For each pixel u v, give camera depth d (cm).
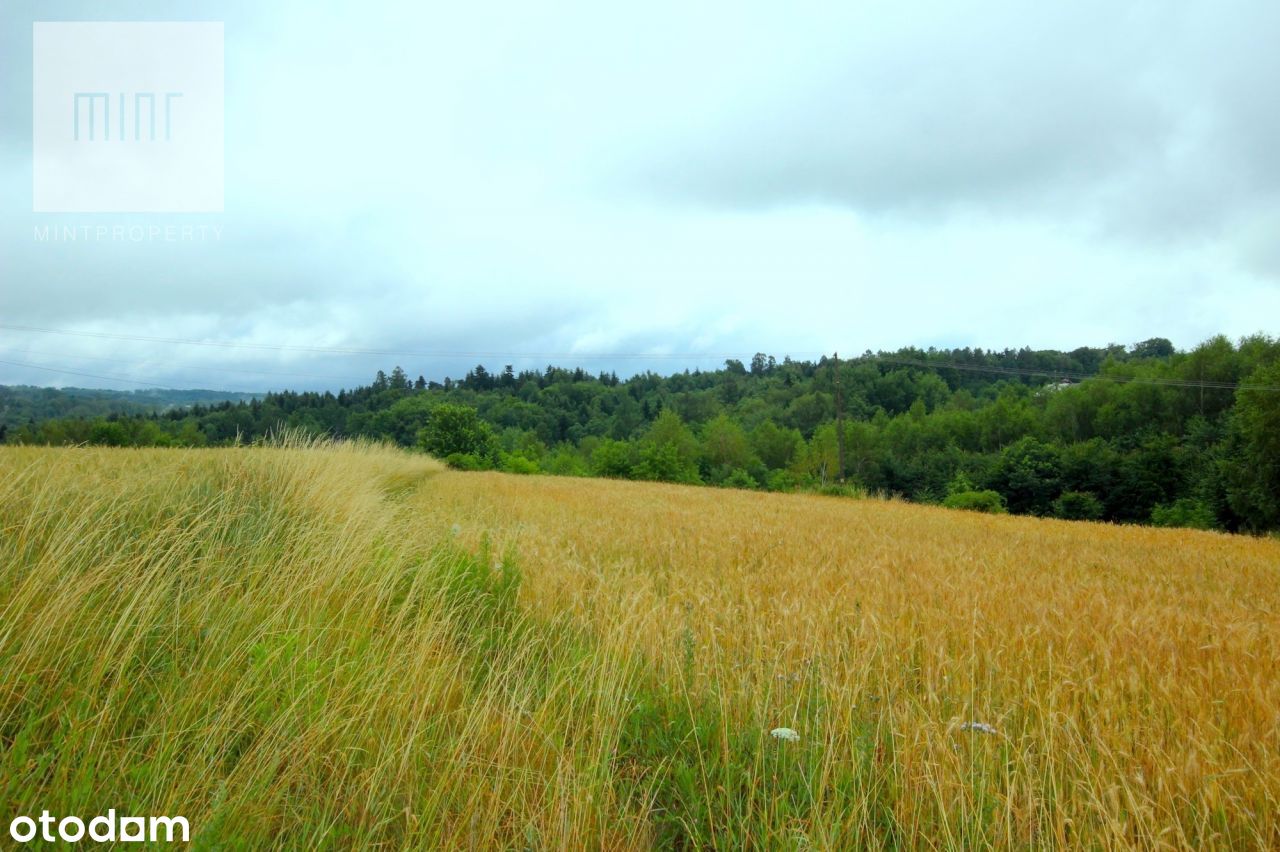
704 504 2175
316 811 269
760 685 404
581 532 1133
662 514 1638
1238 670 497
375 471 1605
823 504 2716
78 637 321
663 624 514
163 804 244
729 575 770
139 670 326
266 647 347
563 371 16025
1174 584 995
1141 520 5531
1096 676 456
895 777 321
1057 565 1097
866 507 2703
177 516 488
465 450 6225
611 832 281
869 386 10738
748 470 6869
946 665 451
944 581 768
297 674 343
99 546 422
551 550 834
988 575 883
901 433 8038
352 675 349
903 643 506
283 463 803
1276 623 708
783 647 481
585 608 571
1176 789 319
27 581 329
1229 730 392
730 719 379
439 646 442
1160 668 491
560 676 417
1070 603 703
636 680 427
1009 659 479
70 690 287
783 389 11562
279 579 448
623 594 613
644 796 305
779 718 388
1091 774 321
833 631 516
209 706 303
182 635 365
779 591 685
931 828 294
